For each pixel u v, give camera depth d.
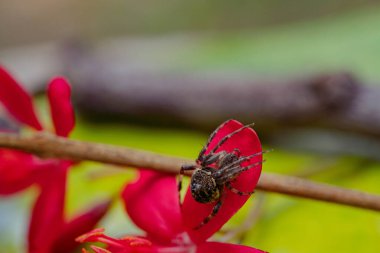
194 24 0.61
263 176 0.25
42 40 0.60
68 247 0.26
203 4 0.60
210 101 0.34
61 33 0.60
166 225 0.25
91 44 0.37
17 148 0.25
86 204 0.31
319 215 0.30
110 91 0.35
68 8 0.61
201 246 0.24
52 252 0.26
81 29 0.61
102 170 0.28
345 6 0.57
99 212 0.26
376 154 0.32
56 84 0.25
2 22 0.60
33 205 0.26
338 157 0.32
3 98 0.26
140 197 0.25
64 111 0.25
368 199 0.25
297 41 0.40
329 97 0.31
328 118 0.32
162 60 0.41
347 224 0.30
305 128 0.33
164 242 0.25
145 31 0.61
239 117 0.33
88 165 0.32
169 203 0.25
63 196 0.26
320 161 0.32
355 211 0.30
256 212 0.26
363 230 0.29
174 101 0.34
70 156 0.25
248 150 0.24
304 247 0.29
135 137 0.35
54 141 0.25
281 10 0.58
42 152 0.25
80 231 0.26
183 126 0.35
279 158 0.33
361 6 0.57
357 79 0.32
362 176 0.32
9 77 0.26
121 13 0.62
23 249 0.31
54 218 0.26
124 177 0.32
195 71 0.35
